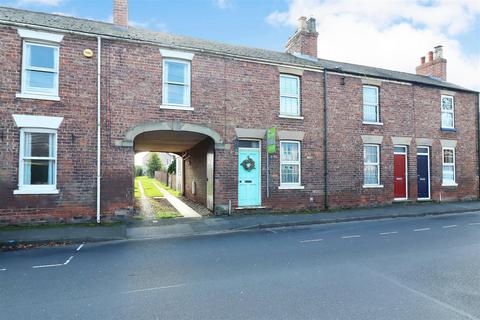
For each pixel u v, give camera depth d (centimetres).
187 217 1181
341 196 1409
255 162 1305
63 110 1042
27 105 1001
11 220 973
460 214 1334
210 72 1230
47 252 736
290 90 1377
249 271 577
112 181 1088
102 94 1089
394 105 1553
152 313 408
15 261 657
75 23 1198
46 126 1018
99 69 1084
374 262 627
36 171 1023
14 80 991
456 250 715
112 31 1187
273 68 1327
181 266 613
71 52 1062
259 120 1291
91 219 1061
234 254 700
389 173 1518
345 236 888
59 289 495
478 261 627
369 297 454
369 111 1516
